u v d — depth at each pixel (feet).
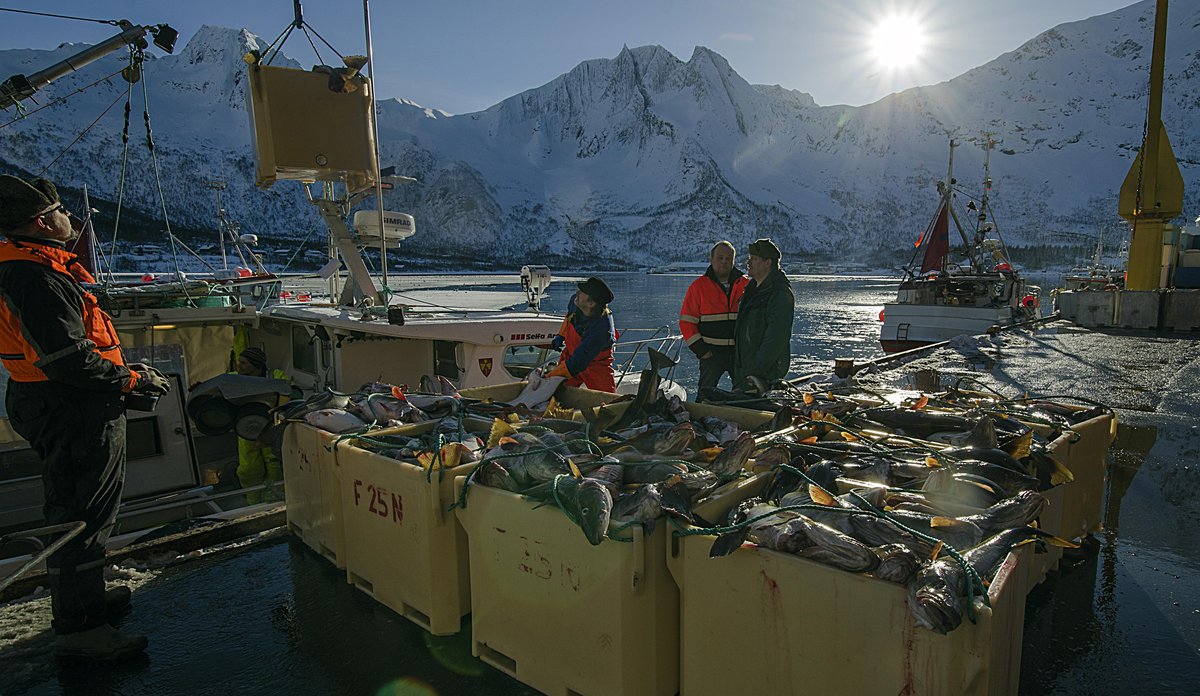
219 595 11.28
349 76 18.52
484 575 9.11
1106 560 12.10
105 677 9.23
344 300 22.74
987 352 41.09
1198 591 10.93
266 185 19.29
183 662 9.53
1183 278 61.31
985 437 10.52
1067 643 9.47
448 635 9.91
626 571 7.39
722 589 7.27
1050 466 10.02
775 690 6.95
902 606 5.97
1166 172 55.52
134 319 19.27
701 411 14.29
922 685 5.91
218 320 20.56
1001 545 6.97
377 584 10.81
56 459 9.35
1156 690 8.43
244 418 16.63
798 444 10.98
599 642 7.73
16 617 10.65
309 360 21.57
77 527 8.59
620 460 10.31
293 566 12.29
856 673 6.32
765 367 15.94
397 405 13.20
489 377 19.12
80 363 8.96
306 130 18.19
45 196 9.04
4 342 9.02
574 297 17.34
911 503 8.54
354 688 8.87
